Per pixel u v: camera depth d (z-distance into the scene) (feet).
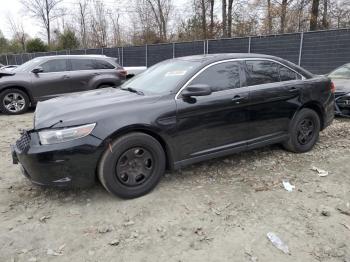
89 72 33.30
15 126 25.90
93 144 11.75
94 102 13.37
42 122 12.16
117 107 12.59
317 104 17.81
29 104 31.73
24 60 120.06
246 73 15.42
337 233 10.69
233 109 14.65
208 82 14.33
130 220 11.55
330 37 41.96
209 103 13.94
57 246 10.28
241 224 11.24
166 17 122.93
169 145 13.30
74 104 13.37
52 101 14.65
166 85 14.17
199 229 10.96
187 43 60.13
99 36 142.61
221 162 16.55
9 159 17.69
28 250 10.10
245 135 15.39
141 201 12.75
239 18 97.50
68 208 12.41
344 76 28.04
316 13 77.15
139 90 14.87
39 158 11.53
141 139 12.57
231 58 15.26
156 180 13.24
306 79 17.46
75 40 146.30
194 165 16.16
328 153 17.87
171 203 12.59
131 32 130.72
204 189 13.71
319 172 15.26
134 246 10.21
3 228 11.19
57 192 13.65
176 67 15.35
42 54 107.86
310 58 44.50
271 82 16.12
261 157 17.22
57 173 11.69
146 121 12.55
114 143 12.14
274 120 16.25
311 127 17.90
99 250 10.05
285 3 82.48
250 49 51.29
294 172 15.38
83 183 12.05
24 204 12.76
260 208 12.23
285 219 11.51
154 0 122.42
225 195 13.20
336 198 12.94
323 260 9.47
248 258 9.58
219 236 10.61
